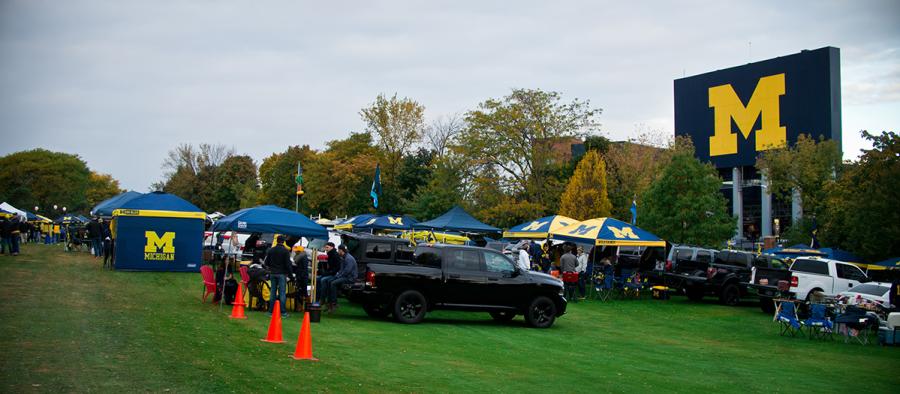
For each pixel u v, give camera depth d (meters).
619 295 28.14
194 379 9.11
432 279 17.69
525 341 15.89
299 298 18.20
